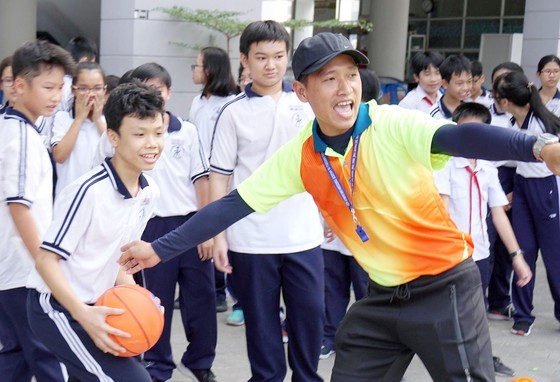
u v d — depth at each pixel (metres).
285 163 3.15
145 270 4.57
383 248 2.99
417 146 2.78
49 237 3.13
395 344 3.14
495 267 6.29
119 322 3.10
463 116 4.93
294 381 4.30
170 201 4.75
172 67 11.01
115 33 10.87
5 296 3.69
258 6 11.67
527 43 13.54
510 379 5.07
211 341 4.69
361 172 2.93
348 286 5.38
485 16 20.50
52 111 3.67
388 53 16.53
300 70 2.90
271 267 4.17
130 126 3.16
